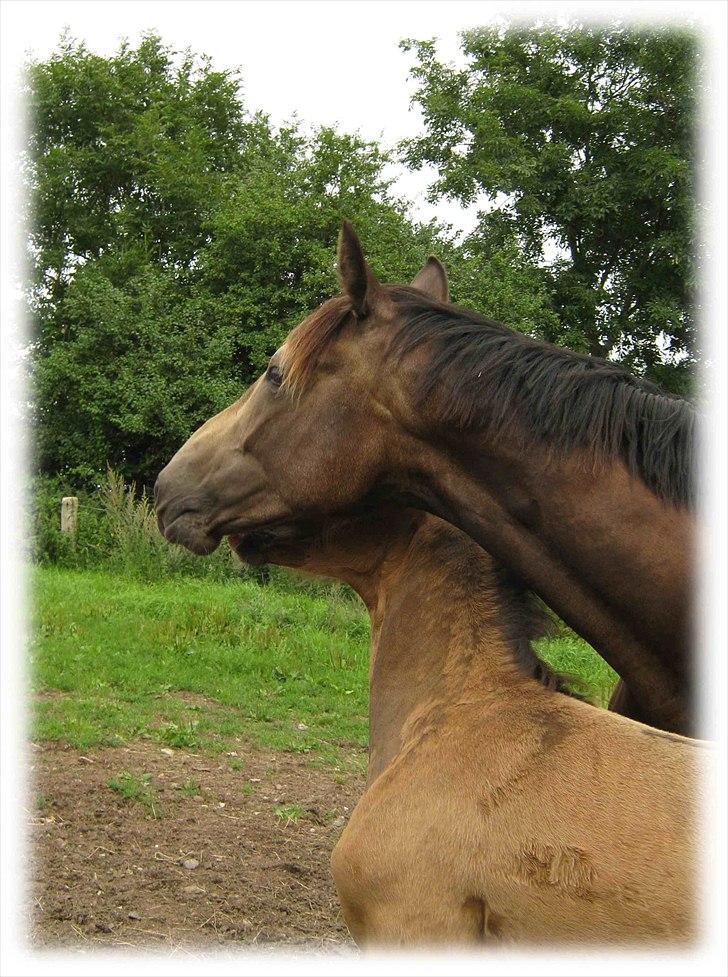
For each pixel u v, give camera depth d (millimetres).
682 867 1672
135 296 19500
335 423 2357
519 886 1809
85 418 19078
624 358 20609
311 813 5336
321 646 9094
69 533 14141
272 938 3811
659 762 1820
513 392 2250
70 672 7547
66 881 4180
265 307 18047
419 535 2488
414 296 2408
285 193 18703
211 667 8227
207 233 23453
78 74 24844
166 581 12398
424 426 2297
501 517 2289
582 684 2234
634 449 2203
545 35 21359
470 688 2170
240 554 2648
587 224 20875
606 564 2193
